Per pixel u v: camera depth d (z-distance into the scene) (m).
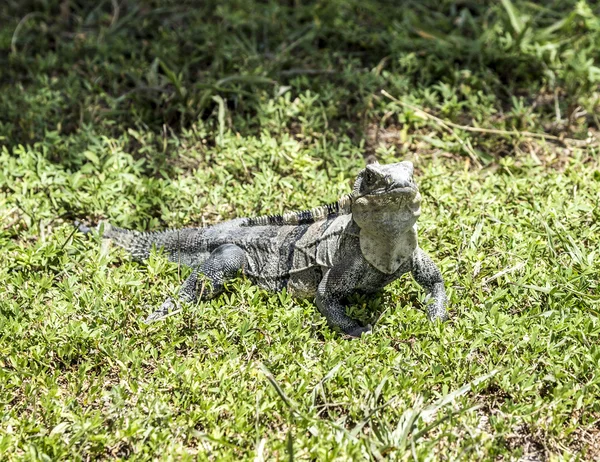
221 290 9.25
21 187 10.84
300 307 8.70
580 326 8.23
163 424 7.27
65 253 9.51
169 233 10.02
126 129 12.88
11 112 12.87
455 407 7.51
